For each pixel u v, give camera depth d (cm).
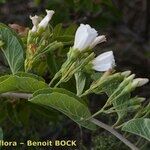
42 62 40
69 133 50
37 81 29
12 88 30
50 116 43
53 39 40
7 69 43
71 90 39
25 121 43
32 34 33
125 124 30
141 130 29
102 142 43
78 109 29
